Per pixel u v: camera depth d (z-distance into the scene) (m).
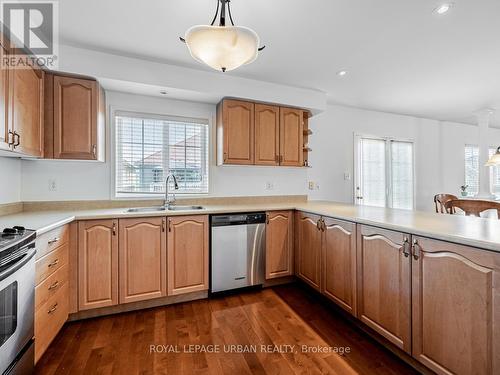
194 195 3.00
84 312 2.09
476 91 3.25
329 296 2.22
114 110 2.66
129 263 2.16
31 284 1.37
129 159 2.76
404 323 1.52
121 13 1.75
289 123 3.13
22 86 1.79
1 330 1.15
